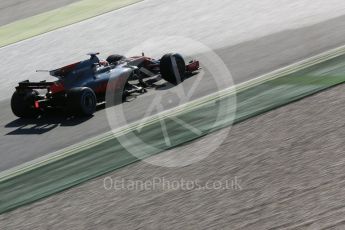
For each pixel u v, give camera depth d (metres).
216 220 27.77
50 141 43.22
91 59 49.06
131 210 30.41
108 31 81.50
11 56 78.44
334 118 37.06
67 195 33.78
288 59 53.50
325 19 65.38
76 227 29.72
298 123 37.59
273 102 42.66
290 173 30.91
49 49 78.50
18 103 48.31
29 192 35.34
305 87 44.56
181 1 89.94
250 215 27.59
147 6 91.25
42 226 30.53
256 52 58.06
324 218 26.11
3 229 31.03
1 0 125.06
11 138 45.34
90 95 46.50
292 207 27.53
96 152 39.59
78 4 106.38
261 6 78.12
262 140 36.06
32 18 102.06
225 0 85.38
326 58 51.56
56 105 47.25
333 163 30.94
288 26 65.88
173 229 27.73
